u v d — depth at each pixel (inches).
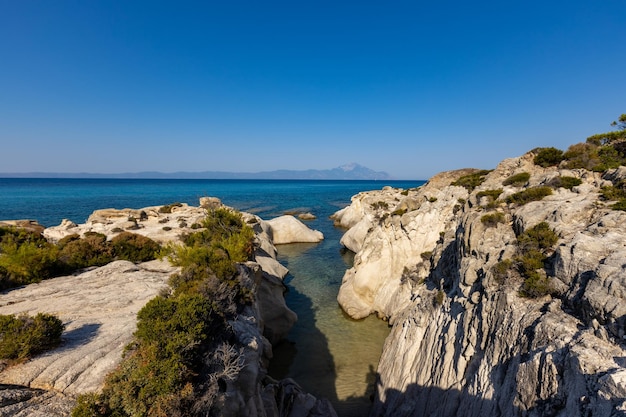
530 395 330.6
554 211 518.3
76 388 337.4
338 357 872.3
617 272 332.2
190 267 633.0
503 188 759.7
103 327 471.8
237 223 1163.9
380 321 1067.9
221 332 462.3
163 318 402.0
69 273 764.0
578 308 359.6
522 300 426.3
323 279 1514.5
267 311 928.9
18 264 673.6
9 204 3779.5
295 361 861.2
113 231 1365.7
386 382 677.3
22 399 313.3
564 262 404.5
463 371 474.6
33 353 389.1
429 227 1094.4
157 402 303.9
